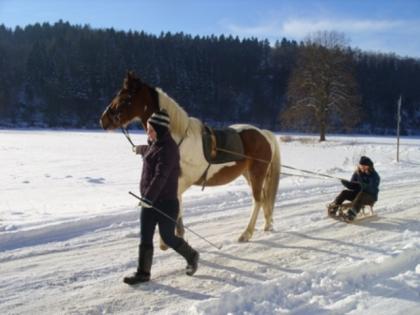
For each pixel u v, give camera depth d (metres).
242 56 107.81
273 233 7.97
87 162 20.62
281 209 9.94
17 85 94.00
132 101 6.50
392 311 4.85
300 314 4.72
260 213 9.49
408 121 86.81
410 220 9.02
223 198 10.87
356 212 8.70
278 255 6.76
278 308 4.83
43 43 101.38
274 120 92.94
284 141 40.03
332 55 42.03
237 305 4.85
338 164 21.12
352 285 5.54
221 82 102.12
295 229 8.25
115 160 21.62
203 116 93.56
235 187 13.07
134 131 55.59
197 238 7.56
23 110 86.81
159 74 98.00
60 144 31.78
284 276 5.62
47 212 9.38
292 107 43.72
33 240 7.19
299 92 43.44
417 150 31.22
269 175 8.09
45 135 45.28
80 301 5.06
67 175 16.28
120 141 35.47
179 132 6.52
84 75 92.56
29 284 5.47
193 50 104.56
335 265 6.34
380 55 98.75
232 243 7.32
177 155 5.38
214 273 5.98
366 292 5.29
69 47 99.31
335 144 37.16
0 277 5.65
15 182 14.32
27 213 9.20
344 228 8.38
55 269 5.98
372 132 80.00
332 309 4.82
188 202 10.16
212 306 4.75
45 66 93.19
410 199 11.20
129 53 100.62
